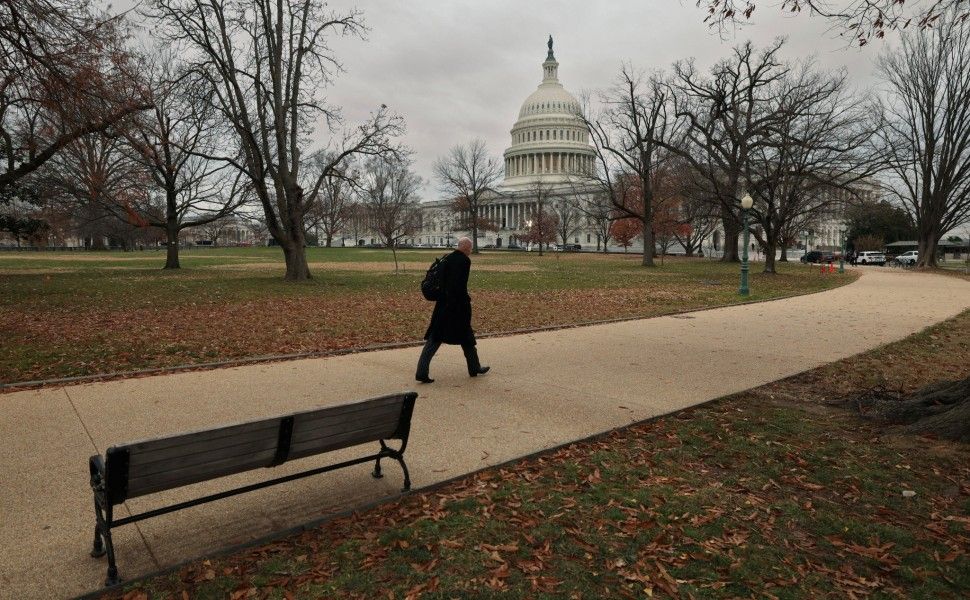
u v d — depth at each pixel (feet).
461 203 302.66
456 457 18.62
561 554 13.12
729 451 19.38
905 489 16.55
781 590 11.82
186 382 27.91
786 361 33.88
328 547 13.35
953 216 173.88
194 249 394.11
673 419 22.94
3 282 91.20
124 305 60.64
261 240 498.28
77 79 41.52
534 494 16.07
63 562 12.51
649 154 160.25
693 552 13.17
